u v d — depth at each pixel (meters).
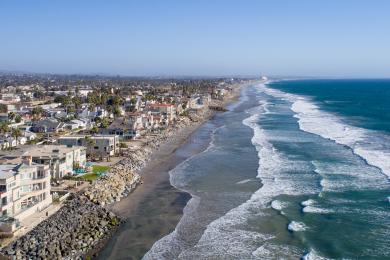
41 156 79.00
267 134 144.12
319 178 87.00
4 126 119.88
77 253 53.75
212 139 137.25
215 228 63.25
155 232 61.84
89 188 73.94
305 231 61.50
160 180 88.62
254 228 63.09
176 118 185.25
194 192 80.31
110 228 62.50
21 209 59.31
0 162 71.06
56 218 60.44
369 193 77.12
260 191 79.62
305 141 128.88
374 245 56.75
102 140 102.75
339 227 62.59
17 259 48.09
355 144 122.44
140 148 113.75
